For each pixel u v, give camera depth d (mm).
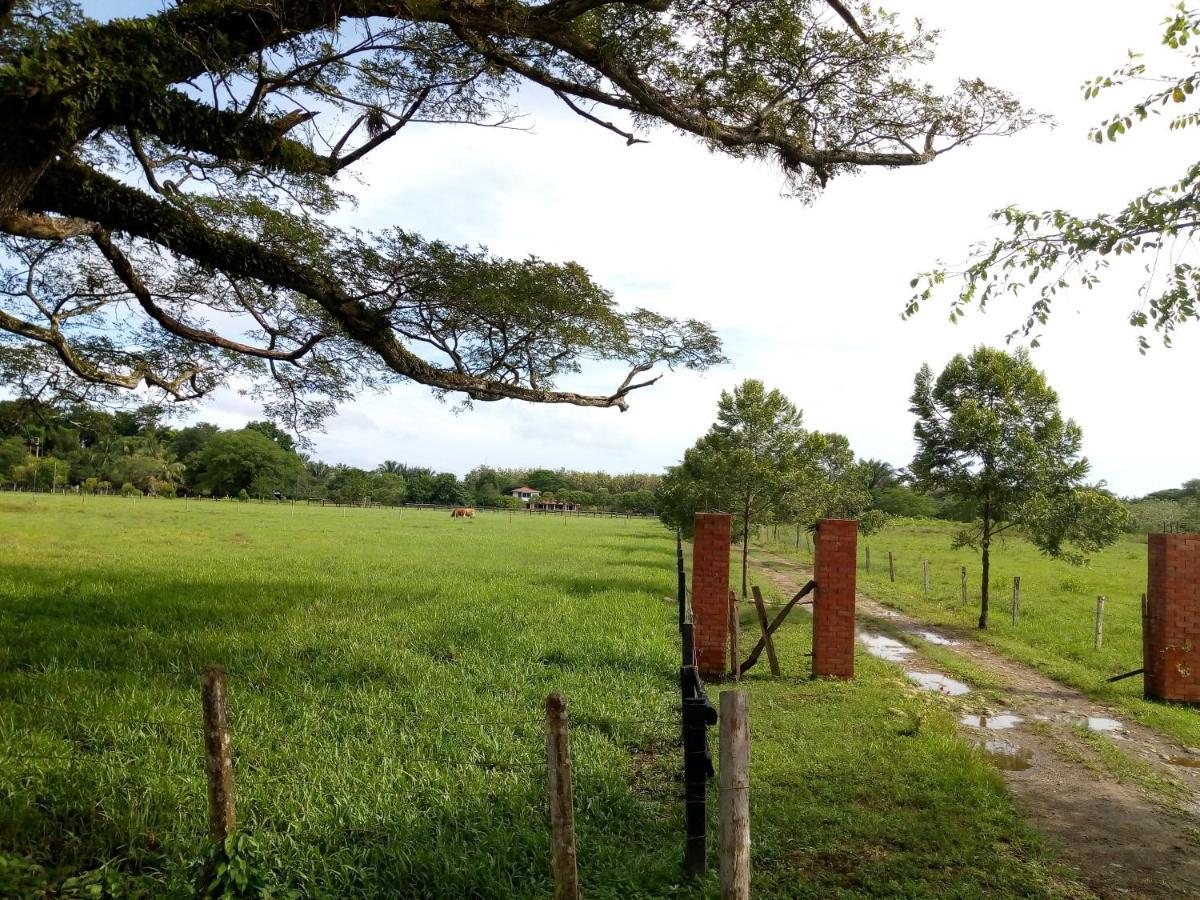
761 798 6484
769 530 58219
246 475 95250
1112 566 33656
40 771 5727
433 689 9070
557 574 22375
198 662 9680
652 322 9344
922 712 9305
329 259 7918
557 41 7000
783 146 8188
